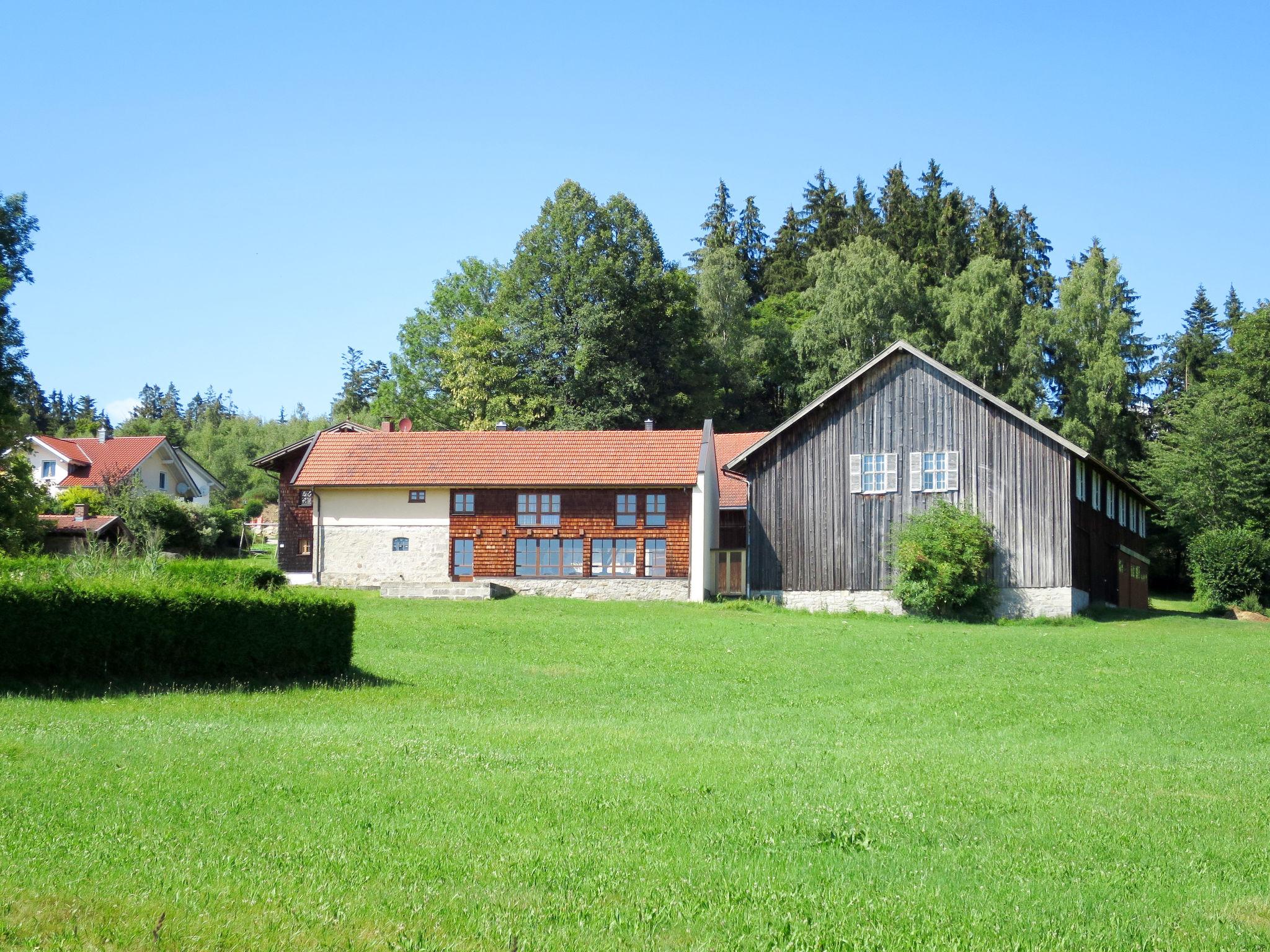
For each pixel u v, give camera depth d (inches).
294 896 315.0
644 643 1138.0
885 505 1625.2
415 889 325.4
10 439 1519.4
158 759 477.7
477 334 2613.2
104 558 1029.2
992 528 1571.1
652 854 370.9
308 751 514.3
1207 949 303.7
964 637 1277.1
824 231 3651.6
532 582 1733.5
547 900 322.3
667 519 1722.4
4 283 1425.9
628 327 2618.1
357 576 1784.0
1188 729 689.0
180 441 4653.1
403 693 773.9
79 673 705.6
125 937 280.4
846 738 631.2
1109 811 450.3
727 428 2950.3
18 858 335.0
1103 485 1823.3
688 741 600.1
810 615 1566.2
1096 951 300.4
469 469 1781.5
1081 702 799.1
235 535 2583.7
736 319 3036.4
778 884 343.6
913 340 2706.7
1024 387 2593.5
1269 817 445.4
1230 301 3526.1
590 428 2500.0
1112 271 2706.7
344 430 2130.9
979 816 436.5
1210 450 2359.7
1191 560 1953.7
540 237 2652.6
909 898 336.5
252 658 785.6
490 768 496.4
